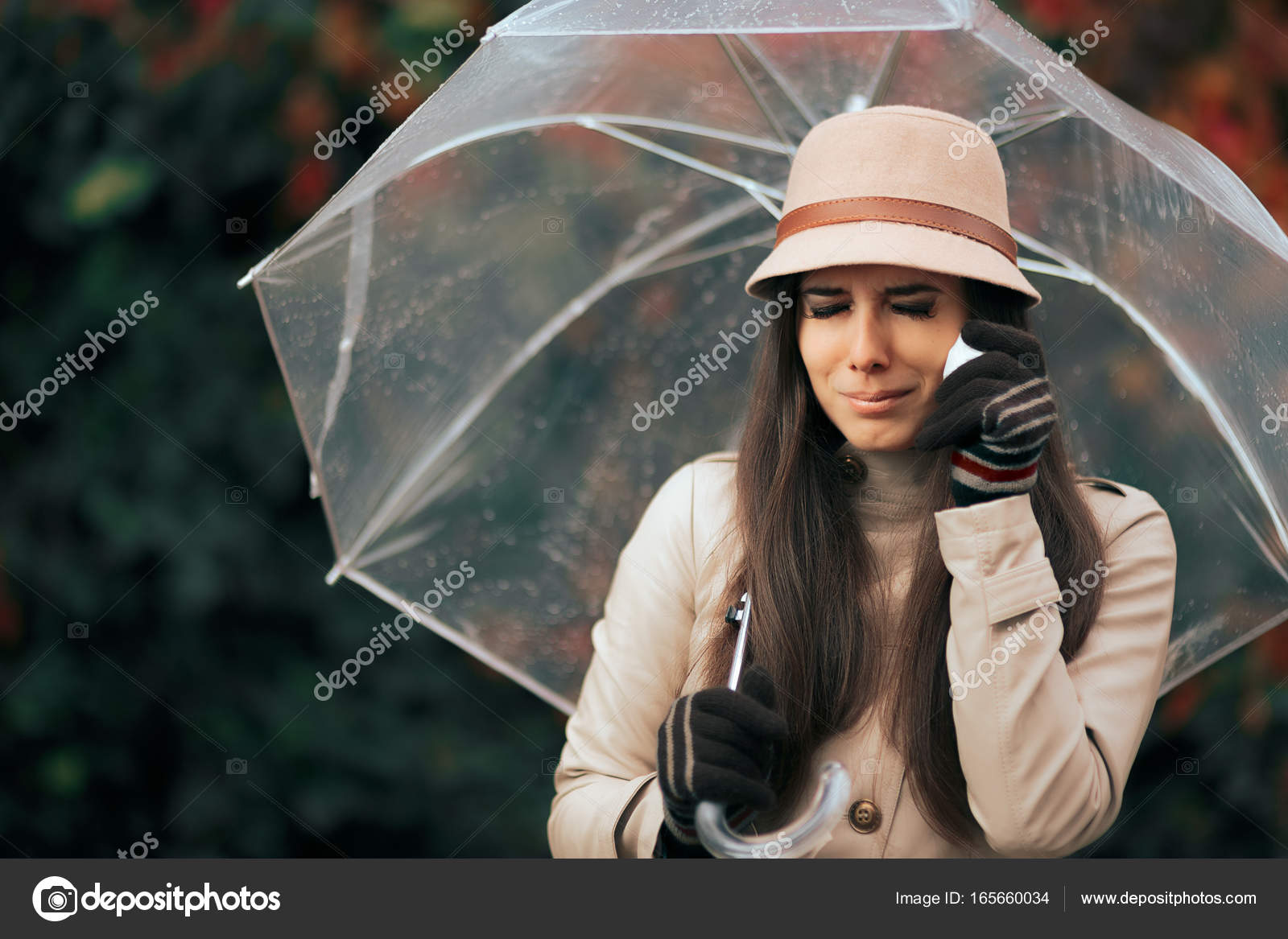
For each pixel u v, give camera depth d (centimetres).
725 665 250
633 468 326
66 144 486
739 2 240
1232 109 476
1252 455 267
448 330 307
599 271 320
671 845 234
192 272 494
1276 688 480
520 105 274
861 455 252
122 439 495
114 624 496
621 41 271
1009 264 237
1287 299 250
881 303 236
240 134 479
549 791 512
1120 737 230
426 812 507
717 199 316
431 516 322
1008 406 218
